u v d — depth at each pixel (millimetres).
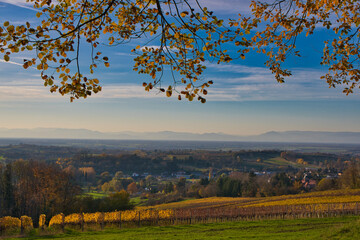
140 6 6559
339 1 7902
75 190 60750
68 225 31688
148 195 122625
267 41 9047
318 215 33688
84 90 5559
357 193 60531
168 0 6148
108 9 6062
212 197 100250
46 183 57312
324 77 9305
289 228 25750
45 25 6023
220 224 30250
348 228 14859
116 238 23656
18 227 29344
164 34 6176
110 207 61562
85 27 6402
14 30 5148
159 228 29484
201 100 5746
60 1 6211
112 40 6664
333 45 8516
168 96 5773
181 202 91188
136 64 6340
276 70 9133
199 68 6309
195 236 23703
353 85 9008
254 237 21719
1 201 54375
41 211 55062
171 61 6367
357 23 7566
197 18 6000
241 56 6391
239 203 68625
